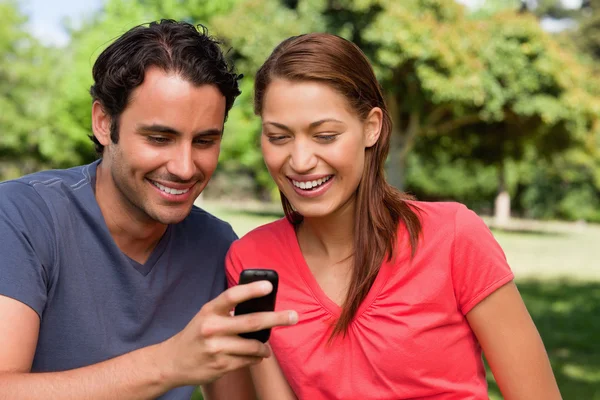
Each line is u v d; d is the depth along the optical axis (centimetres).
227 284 229
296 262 198
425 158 2569
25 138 2684
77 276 198
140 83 185
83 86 2045
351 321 189
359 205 192
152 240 209
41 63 2748
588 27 3612
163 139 189
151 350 150
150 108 186
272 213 2828
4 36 2631
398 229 190
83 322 199
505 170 2995
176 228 219
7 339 174
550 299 922
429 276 188
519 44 1750
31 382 155
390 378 188
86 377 152
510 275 187
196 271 221
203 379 145
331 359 192
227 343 140
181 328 217
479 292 186
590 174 3219
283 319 140
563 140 2011
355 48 186
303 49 180
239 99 1841
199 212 230
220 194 4109
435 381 189
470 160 2305
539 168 3189
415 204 196
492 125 2031
